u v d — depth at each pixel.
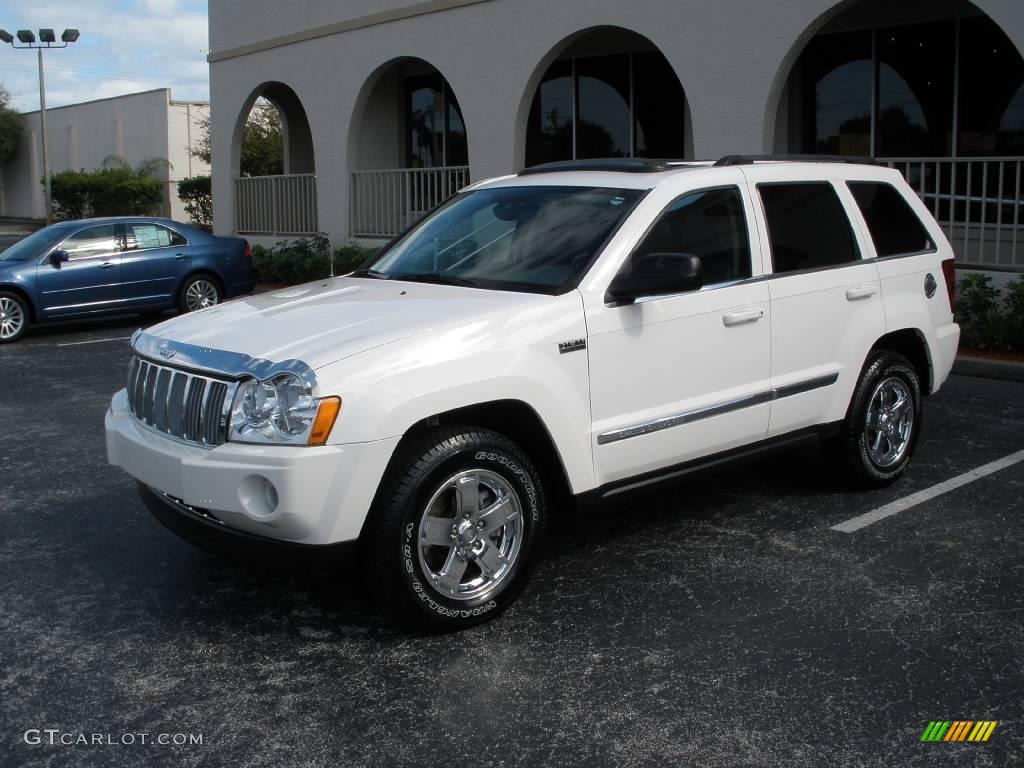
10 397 9.13
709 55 11.29
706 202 5.12
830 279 5.55
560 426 4.41
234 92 19.03
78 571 5.02
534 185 5.47
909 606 4.46
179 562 5.13
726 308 5.02
